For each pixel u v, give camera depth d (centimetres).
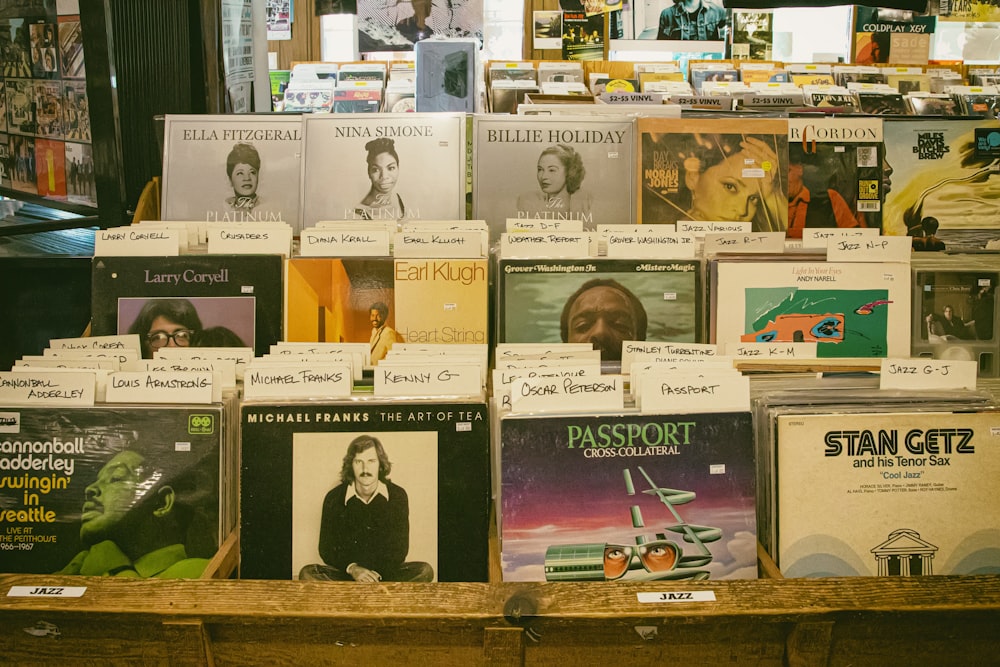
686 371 156
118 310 191
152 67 288
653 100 386
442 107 541
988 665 136
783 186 240
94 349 174
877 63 756
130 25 272
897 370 165
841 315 191
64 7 270
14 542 155
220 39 324
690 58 809
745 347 181
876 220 244
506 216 240
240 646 135
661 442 152
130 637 133
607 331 192
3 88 297
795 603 132
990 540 154
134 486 156
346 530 153
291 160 247
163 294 191
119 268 191
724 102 380
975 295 194
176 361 167
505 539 149
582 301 192
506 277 192
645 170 239
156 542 155
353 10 766
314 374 156
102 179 262
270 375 156
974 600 133
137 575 155
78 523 155
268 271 191
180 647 132
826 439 154
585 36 738
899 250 192
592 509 150
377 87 663
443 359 164
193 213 246
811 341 191
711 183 239
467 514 154
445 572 153
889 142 246
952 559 154
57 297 258
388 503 153
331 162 244
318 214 243
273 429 153
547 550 149
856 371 180
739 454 153
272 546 153
